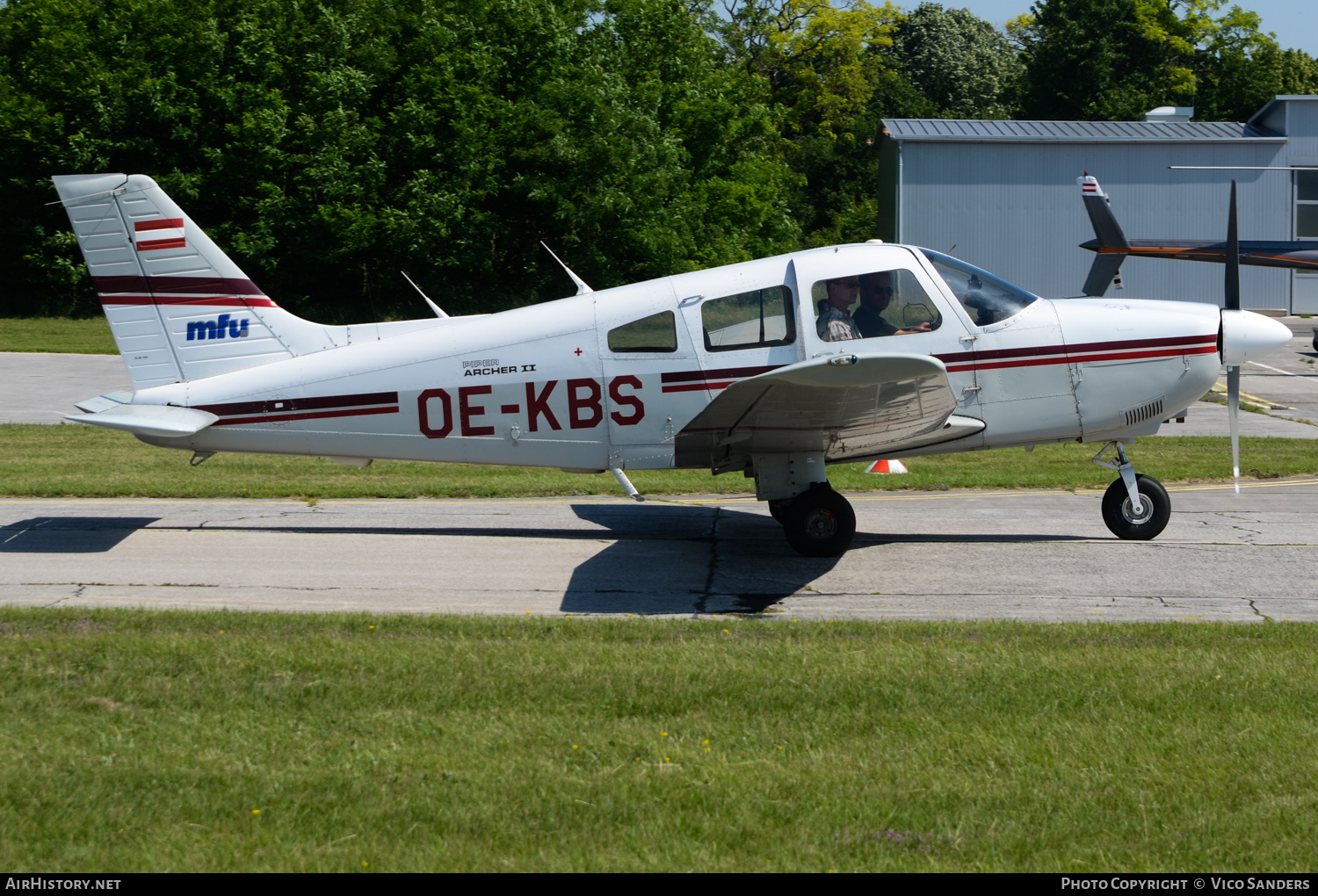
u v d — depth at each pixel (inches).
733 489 731.4
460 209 2158.0
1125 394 552.4
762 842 238.2
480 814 247.0
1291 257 1732.3
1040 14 3998.5
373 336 567.2
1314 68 4001.0
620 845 236.2
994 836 240.4
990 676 336.5
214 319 562.6
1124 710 309.7
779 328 536.4
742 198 2402.8
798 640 382.6
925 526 617.3
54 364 1582.2
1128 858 233.1
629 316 543.5
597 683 328.8
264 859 228.8
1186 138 2361.0
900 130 2417.6
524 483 738.8
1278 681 332.5
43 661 342.6
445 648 365.4
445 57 2236.7
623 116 2165.4
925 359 422.3
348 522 622.2
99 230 554.9
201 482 731.4
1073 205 2369.6
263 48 2294.5
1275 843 239.1
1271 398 1318.9
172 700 313.1
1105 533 594.9
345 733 291.9
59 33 2486.5
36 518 619.5
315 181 2181.3
